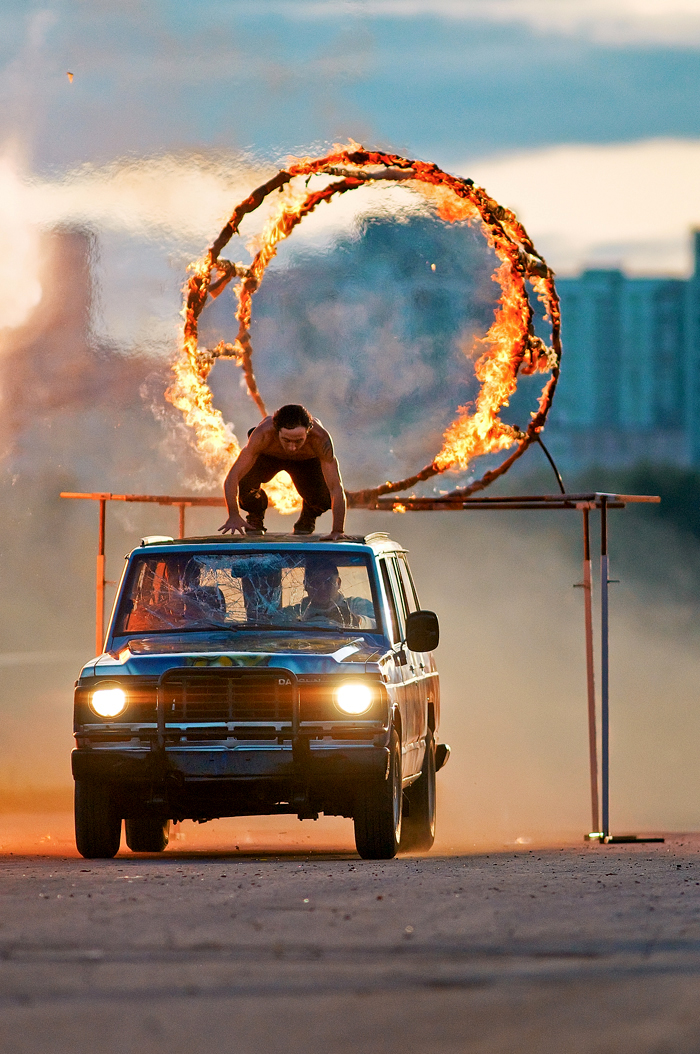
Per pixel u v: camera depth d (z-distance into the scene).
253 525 49.12
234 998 19.97
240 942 24.25
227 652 40.12
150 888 31.97
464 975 21.38
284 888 31.89
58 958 22.95
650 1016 18.70
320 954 23.11
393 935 24.89
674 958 22.66
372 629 43.53
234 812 40.91
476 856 44.88
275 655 39.91
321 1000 19.81
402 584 48.78
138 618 43.75
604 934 24.97
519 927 25.75
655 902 29.34
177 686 39.81
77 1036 17.88
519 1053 16.94
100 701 40.03
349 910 28.02
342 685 39.72
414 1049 17.19
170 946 23.89
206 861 40.69
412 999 19.81
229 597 43.91
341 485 47.03
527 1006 19.30
